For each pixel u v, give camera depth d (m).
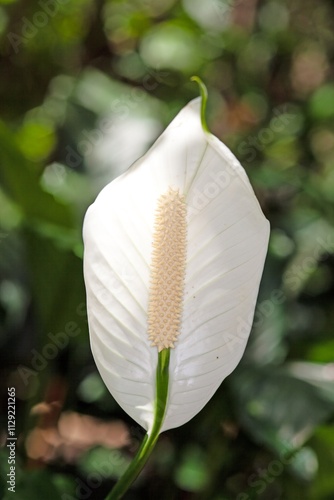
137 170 0.50
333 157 1.66
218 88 1.65
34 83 1.42
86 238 0.50
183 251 0.49
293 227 1.15
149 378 0.50
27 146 1.33
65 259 0.79
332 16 1.79
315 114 1.42
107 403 0.94
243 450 0.90
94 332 0.50
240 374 0.84
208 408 0.89
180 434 0.91
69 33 1.49
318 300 1.15
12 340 0.85
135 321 0.49
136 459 0.49
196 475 0.88
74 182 0.96
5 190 0.82
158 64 1.48
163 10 1.61
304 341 0.92
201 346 0.49
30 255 0.80
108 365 0.50
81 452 0.96
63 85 1.40
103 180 0.98
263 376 0.83
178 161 0.50
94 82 1.15
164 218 0.49
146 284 0.49
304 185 1.15
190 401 0.50
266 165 1.46
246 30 1.72
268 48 1.72
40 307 0.83
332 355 0.88
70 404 0.94
